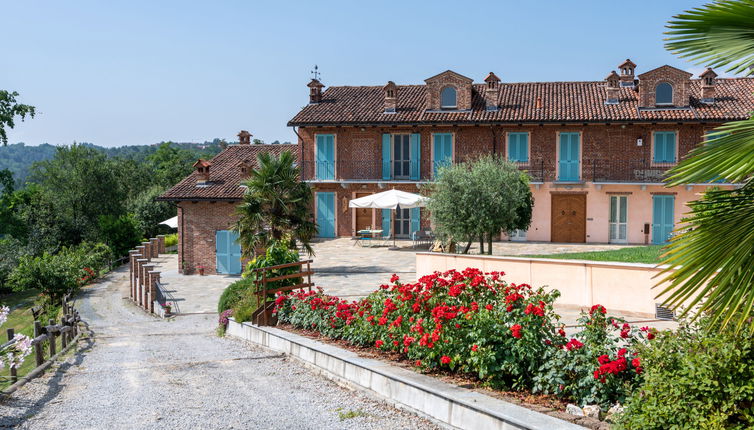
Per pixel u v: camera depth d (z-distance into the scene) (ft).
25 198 182.91
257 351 39.29
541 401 21.27
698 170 11.89
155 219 159.43
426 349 25.57
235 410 25.31
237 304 48.52
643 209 98.89
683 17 12.92
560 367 21.39
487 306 23.40
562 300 43.34
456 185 65.82
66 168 173.06
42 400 27.81
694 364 15.34
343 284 63.72
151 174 238.48
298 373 32.17
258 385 29.76
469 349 23.95
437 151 106.11
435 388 23.11
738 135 11.74
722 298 12.06
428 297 27.84
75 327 51.72
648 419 15.65
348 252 92.22
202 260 91.86
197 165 94.02
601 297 41.19
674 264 12.57
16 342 31.83
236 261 90.74
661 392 15.74
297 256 46.34
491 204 64.08
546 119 98.68
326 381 30.19
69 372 34.71
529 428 18.25
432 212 67.51
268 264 44.73
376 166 108.47
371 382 26.86
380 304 31.17
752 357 15.05
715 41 12.98
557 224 101.96
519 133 102.78
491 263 48.62
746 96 98.68
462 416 21.20
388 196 91.61
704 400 15.10
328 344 33.78
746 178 12.47
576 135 101.04
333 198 110.52
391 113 107.04
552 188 101.50
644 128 98.43
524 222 69.00
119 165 183.52
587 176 100.68
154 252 117.39
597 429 18.02
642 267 38.86
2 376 31.89
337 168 109.81
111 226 123.13
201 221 91.56
